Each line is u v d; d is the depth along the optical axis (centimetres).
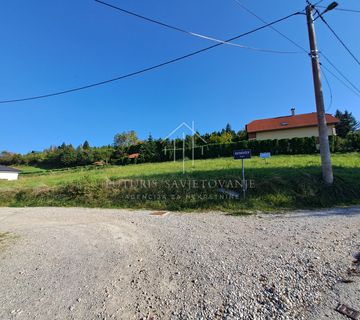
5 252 489
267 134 3247
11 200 1214
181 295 291
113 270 371
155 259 401
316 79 927
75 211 901
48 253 466
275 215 662
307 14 957
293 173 999
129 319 254
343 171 1118
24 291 327
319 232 477
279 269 332
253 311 251
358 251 376
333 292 273
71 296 306
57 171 3569
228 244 442
